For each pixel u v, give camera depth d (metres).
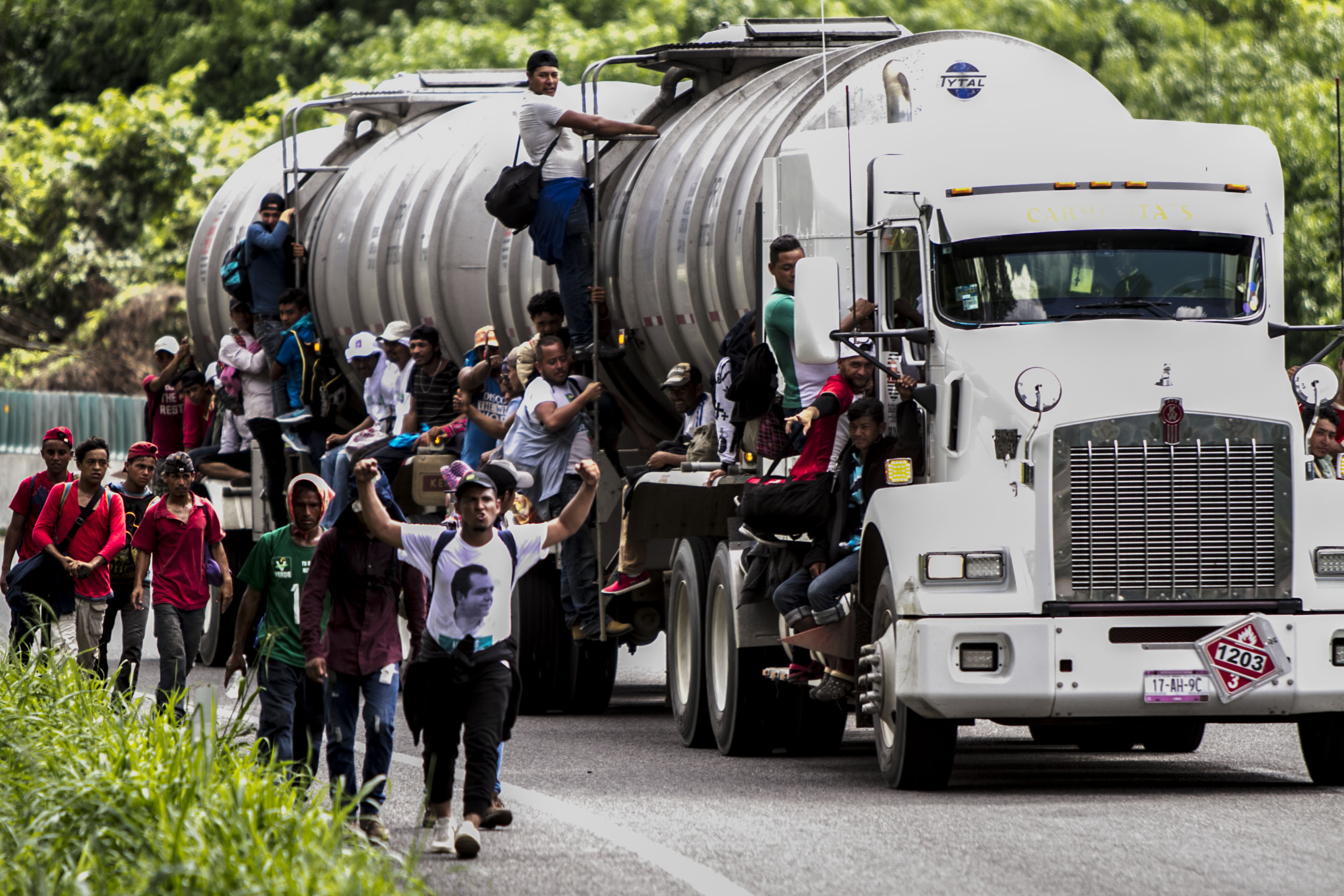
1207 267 37.19
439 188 61.72
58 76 169.00
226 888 22.62
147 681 60.47
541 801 36.25
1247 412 35.84
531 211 50.84
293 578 34.28
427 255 59.56
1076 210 37.12
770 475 41.81
